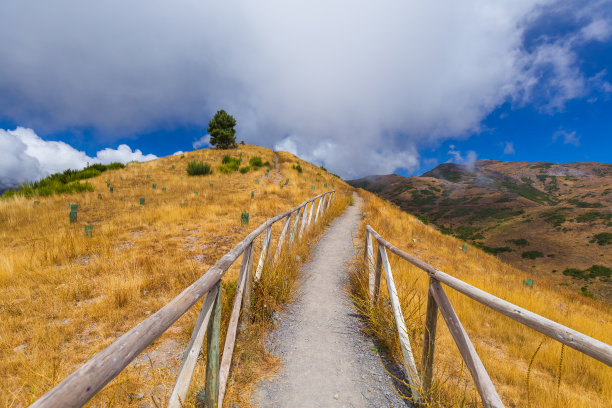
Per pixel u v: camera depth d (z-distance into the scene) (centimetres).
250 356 292
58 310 404
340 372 284
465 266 1002
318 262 687
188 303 145
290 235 698
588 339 106
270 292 417
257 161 2961
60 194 1539
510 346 465
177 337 336
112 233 838
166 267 574
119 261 605
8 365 277
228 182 2084
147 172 2508
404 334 285
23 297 445
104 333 348
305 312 423
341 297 488
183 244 767
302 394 250
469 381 294
